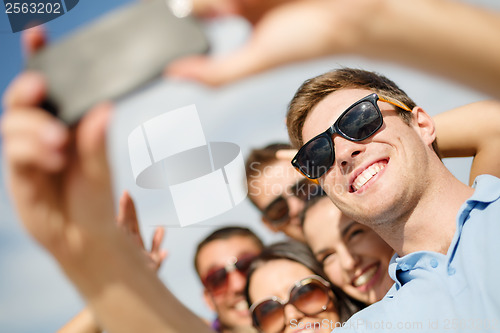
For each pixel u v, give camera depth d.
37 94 0.65
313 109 2.17
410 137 1.89
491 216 1.54
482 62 0.56
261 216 2.76
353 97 2.06
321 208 2.49
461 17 0.56
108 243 0.92
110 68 0.66
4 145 0.70
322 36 0.56
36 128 0.66
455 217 1.76
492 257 1.44
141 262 1.07
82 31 0.68
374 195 1.82
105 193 0.83
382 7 0.55
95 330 2.14
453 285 1.51
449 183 1.83
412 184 1.79
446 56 0.57
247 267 2.77
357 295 2.38
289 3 0.60
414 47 0.57
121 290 0.98
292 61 0.58
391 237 1.89
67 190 0.79
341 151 1.97
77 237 0.85
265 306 2.49
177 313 1.13
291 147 2.65
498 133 2.22
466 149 2.32
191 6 0.66
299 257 2.51
